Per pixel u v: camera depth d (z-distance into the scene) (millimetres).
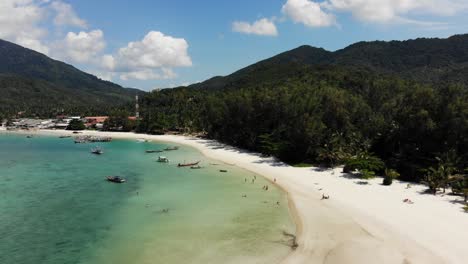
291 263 39094
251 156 112625
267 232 47781
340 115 99938
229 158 109688
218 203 61406
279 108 117688
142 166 99875
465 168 71750
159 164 102625
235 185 74625
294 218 53125
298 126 98312
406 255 40594
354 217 52906
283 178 79688
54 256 41688
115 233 48188
